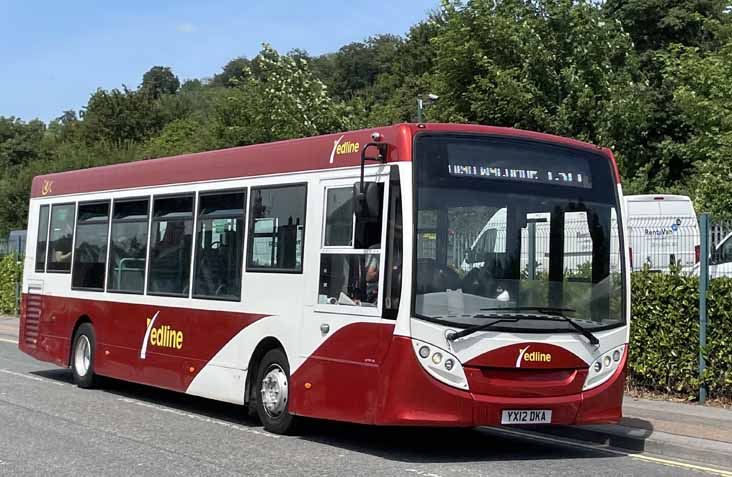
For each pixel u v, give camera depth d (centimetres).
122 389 1446
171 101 8088
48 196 1576
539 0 2497
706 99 2066
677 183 2772
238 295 1098
